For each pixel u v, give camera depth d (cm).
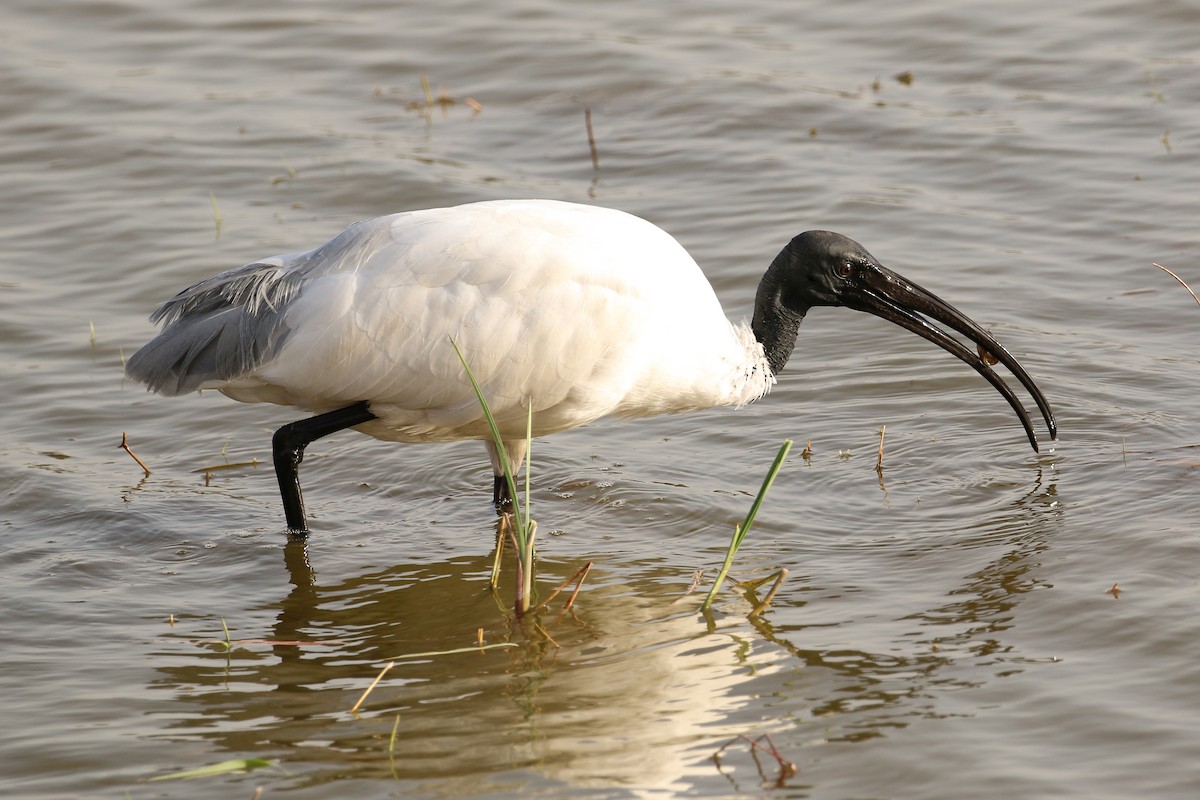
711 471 1272
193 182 1881
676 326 1127
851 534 1141
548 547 1149
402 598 1071
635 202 1808
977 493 1190
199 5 2436
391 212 1794
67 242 1736
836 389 1412
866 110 2027
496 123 2053
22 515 1223
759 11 2394
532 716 883
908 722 853
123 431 1377
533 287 1082
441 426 1138
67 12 2392
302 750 855
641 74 2161
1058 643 939
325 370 1089
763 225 1734
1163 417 1291
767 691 901
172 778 830
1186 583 998
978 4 2355
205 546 1167
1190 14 2256
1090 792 772
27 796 819
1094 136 1923
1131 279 1576
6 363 1484
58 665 977
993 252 1650
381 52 2280
